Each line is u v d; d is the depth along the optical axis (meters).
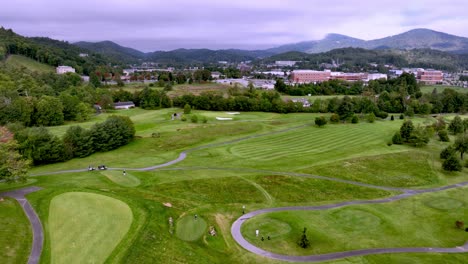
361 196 71.12
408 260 47.69
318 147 107.06
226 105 178.38
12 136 75.62
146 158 93.12
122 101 195.62
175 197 65.12
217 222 57.06
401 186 77.25
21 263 38.94
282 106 172.75
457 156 96.25
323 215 61.41
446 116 168.00
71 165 86.19
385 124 143.75
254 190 71.12
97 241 43.94
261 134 125.75
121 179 72.69
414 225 58.56
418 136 108.44
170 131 123.69
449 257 48.88
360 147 106.50
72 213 50.34
